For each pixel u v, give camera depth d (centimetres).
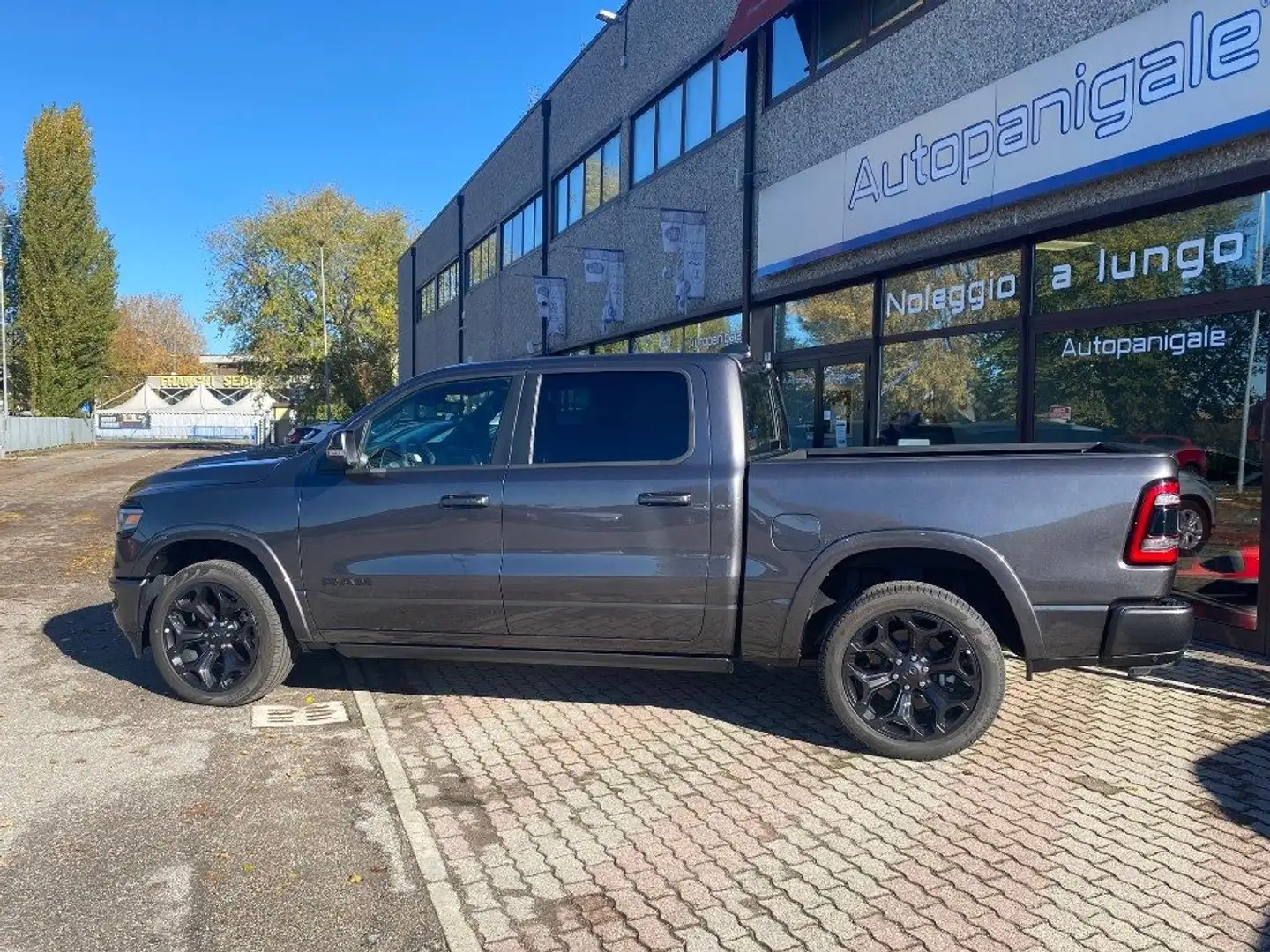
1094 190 713
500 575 496
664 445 491
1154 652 432
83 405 5719
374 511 514
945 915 327
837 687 468
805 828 395
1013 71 780
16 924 326
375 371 5328
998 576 441
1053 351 775
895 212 925
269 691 553
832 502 460
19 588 903
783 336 1196
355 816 410
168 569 569
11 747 488
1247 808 409
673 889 347
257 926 326
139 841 386
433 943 316
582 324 1855
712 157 1321
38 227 5297
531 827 399
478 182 2655
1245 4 581
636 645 496
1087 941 310
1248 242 621
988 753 475
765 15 1070
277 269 5247
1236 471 634
